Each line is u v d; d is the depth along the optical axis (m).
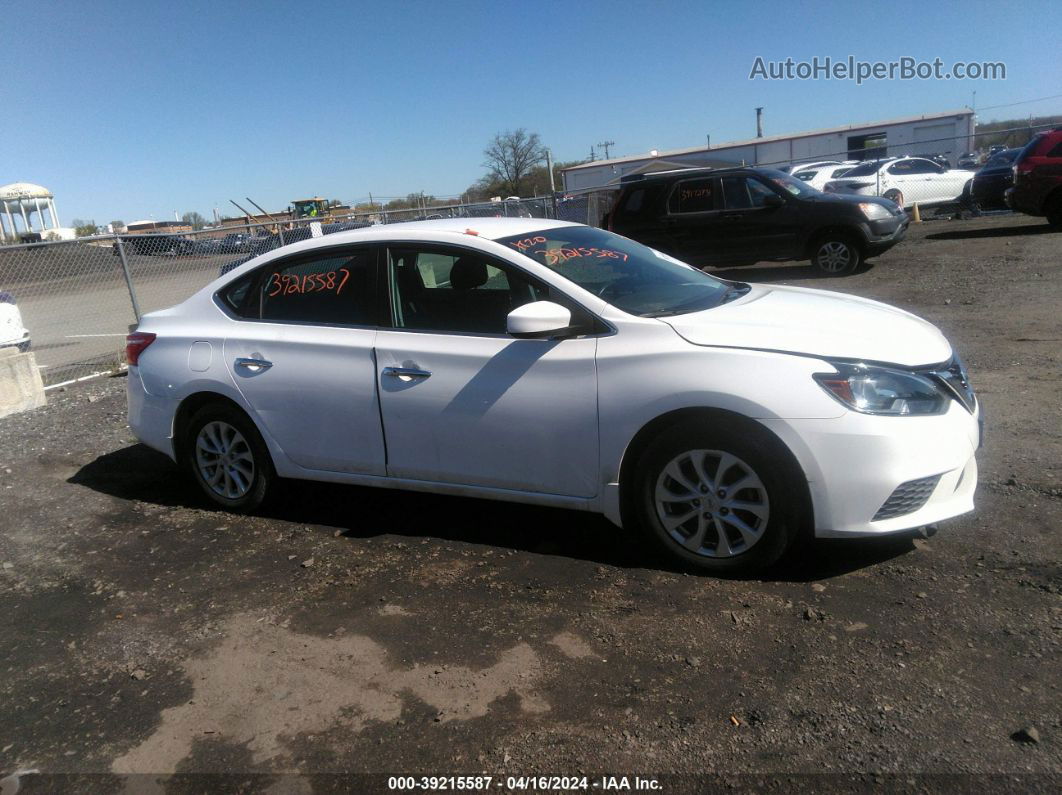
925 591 3.37
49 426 7.36
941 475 3.40
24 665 3.49
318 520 4.75
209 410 4.84
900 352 3.53
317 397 4.41
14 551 4.65
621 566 3.86
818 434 3.33
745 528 3.53
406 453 4.23
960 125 32.44
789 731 2.66
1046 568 3.44
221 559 4.34
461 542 4.29
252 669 3.30
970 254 13.38
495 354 3.95
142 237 11.40
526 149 59.12
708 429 3.50
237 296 4.81
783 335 3.56
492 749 2.71
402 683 3.12
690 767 2.55
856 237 12.45
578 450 3.79
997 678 2.80
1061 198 14.78
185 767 2.76
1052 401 5.57
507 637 3.36
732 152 36.44
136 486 5.58
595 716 2.83
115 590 4.09
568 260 4.19
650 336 3.67
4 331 9.43
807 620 3.26
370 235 4.42
